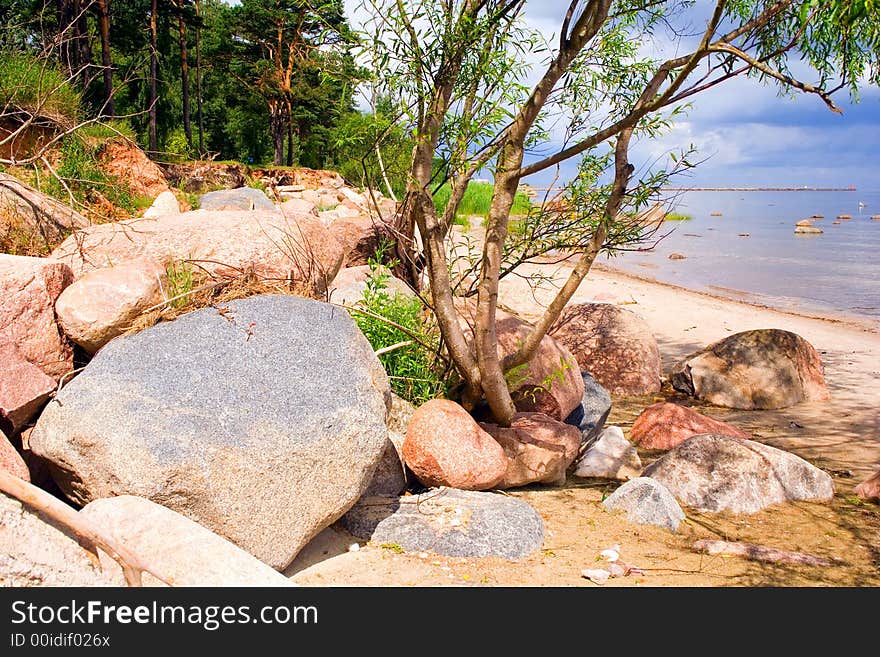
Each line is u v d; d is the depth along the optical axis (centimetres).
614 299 1659
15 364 463
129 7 3250
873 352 1298
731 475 621
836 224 5050
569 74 611
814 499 640
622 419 899
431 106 557
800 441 835
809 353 1036
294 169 2931
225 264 584
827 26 455
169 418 431
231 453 426
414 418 573
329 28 536
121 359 468
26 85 1152
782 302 1888
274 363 483
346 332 529
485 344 591
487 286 585
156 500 414
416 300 718
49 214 686
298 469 445
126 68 3111
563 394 707
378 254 768
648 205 627
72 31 2289
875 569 510
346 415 467
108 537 359
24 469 411
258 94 4288
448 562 482
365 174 616
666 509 570
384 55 520
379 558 484
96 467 422
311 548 491
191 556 379
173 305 531
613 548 518
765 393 977
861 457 779
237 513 425
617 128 522
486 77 534
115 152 1433
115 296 509
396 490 565
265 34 3944
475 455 556
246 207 1515
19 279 492
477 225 2611
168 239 594
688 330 1416
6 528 345
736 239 3816
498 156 585
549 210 686
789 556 518
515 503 541
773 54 505
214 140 4834
